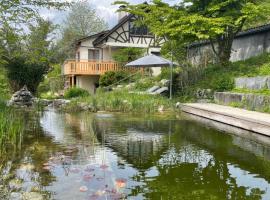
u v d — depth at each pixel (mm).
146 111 12469
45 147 6066
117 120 10109
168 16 15633
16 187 3904
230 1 14305
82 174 4430
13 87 19000
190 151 5887
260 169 4762
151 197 3652
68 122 9539
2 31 7312
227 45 16125
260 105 10078
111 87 20109
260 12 14000
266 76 11664
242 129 8328
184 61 17641
